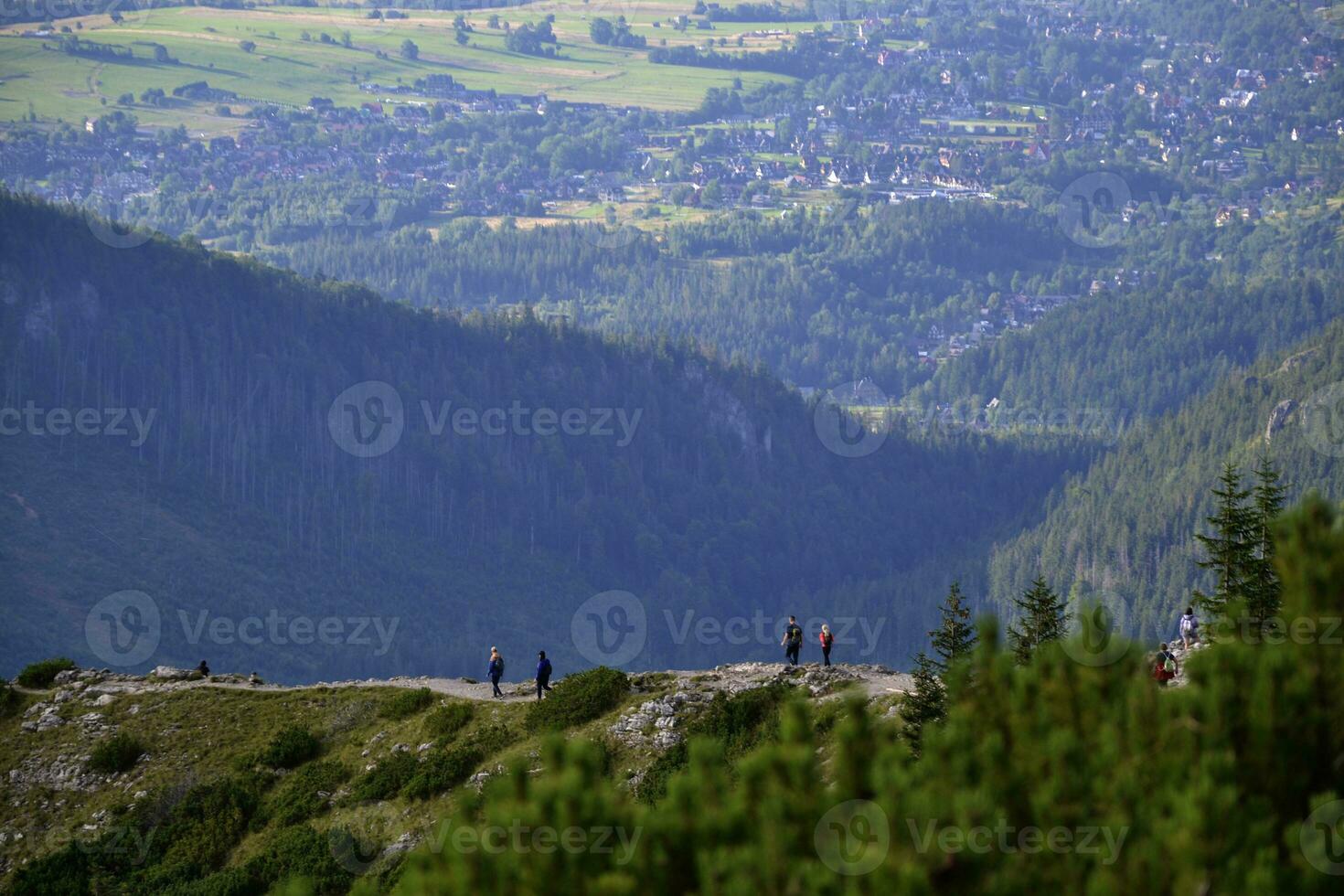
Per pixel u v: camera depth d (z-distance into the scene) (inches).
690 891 2080.5
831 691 7121.1
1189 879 1927.9
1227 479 6619.1
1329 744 2158.0
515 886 2117.4
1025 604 7007.9
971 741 2322.8
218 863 7185.0
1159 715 2251.5
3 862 7573.8
